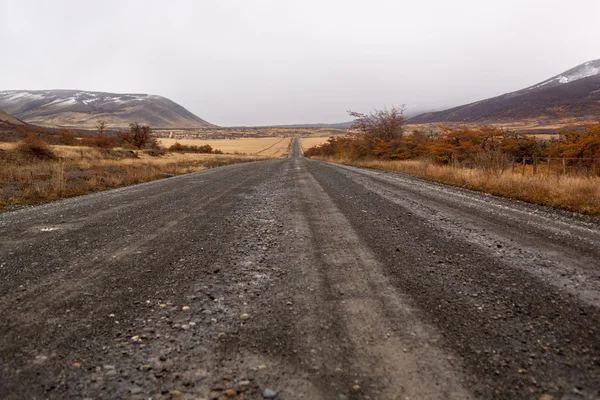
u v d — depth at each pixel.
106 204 8.22
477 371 1.97
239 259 4.05
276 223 5.97
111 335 2.39
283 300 2.95
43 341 2.30
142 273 3.60
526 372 1.96
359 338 2.32
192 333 2.42
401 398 1.75
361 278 3.42
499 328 2.44
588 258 3.99
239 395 1.79
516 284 3.23
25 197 9.23
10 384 1.87
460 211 6.91
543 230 5.36
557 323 2.51
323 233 5.22
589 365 2.02
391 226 5.61
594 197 7.72
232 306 2.84
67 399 1.76
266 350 2.20
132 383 1.89
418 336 2.34
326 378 1.92
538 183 9.48
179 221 6.19
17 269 3.71
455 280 3.34
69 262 3.94
